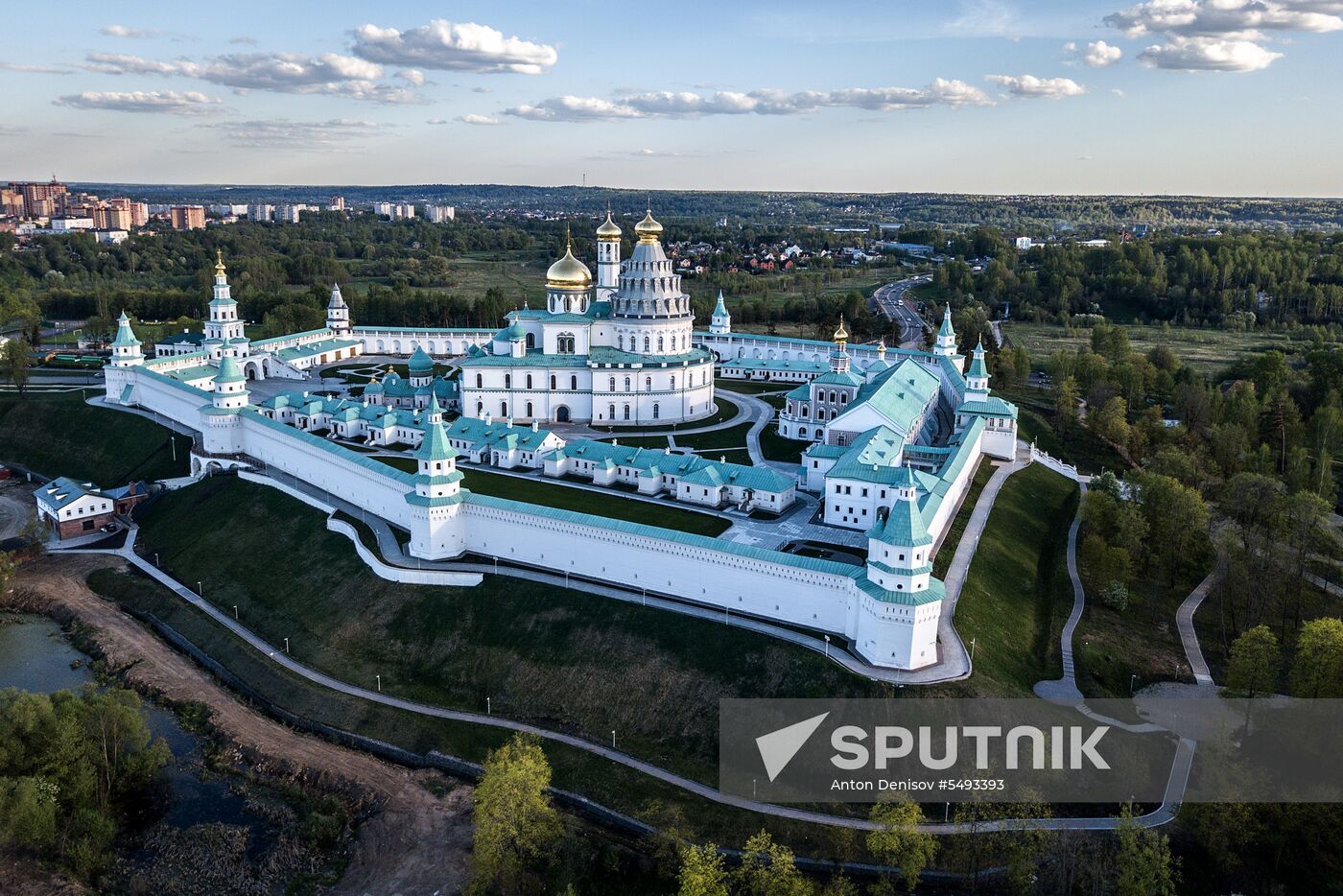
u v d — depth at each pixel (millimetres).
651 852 106250
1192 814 101875
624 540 146500
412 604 150250
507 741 125938
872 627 123688
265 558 173250
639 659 132625
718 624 134875
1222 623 141000
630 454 190375
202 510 194125
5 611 166375
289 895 105312
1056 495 194250
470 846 110250
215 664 149250
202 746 129125
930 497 153875
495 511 158625
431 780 121188
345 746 129250
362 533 169250
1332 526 179250
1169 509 161750
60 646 155625
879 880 102125
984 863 102062
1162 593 155625
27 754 112000
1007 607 143000
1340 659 110062
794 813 111062
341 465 185500
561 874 104250
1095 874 96000
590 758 121562
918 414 198875
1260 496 162875
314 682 141250
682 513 170500
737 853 106375
